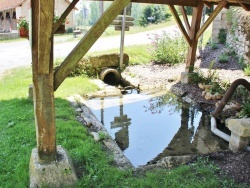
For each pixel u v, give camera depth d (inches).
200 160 140.0
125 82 343.0
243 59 350.3
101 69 354.0
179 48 398.9
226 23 451.8
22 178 119.6
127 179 124.3
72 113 208.7
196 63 375.9
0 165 131.0
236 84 211.5
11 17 888.3
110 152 155.1
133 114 250.4
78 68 337.4
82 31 761.0
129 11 352.2
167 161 141.3
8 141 154.8
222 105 212.2
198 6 276.7
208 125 225.6
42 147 114.6
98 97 286.4
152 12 920.3
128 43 486.9
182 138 207.2
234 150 165.8
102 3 351.6
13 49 487.5
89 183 119.1
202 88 284.8
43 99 108.1
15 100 226.8
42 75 104.8
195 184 118.1
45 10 89.6
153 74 351.3
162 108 265.0
